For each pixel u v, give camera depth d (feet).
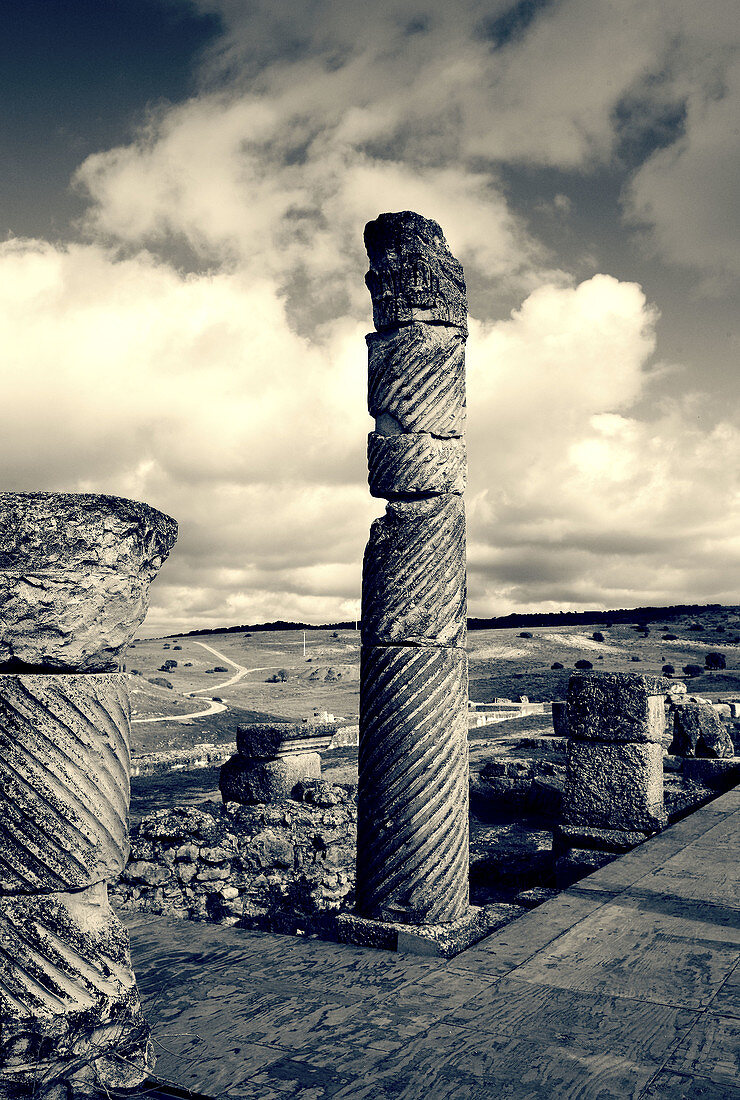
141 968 14.62
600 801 29.71
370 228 19.54
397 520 18.89
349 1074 10.58
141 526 10.50
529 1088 10.22
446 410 19.04
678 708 47.06
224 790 33.17
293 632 539.70
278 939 16.31
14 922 9.61
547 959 15.01
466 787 18.69
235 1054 11.14
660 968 14.51
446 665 18.38
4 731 9.68
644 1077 10.51
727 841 26.08
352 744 86.48
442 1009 12.71
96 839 10.03
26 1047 9.29
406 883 17.74
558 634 391.04
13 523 9.57
